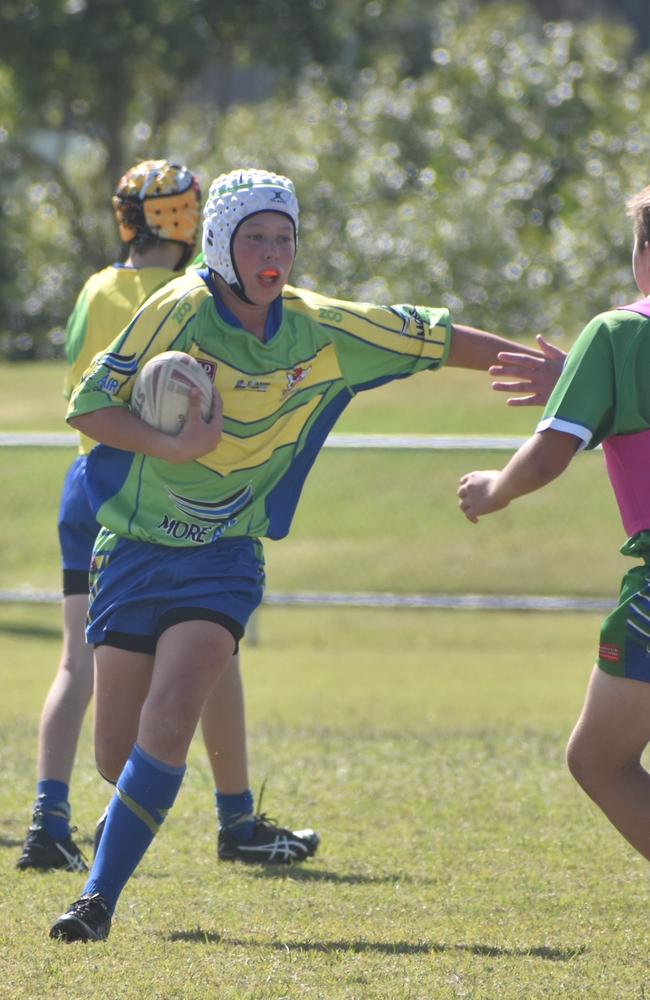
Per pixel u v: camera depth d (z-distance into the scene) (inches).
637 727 487.8
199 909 581.9
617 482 498.9
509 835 719.7
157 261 695.1
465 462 2347.4
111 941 525.7
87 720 1123.3
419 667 1486.2
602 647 491.8
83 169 5226.4
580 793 819.4
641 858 672.4
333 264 4028.1
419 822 751.7
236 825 675.4
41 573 2052.2
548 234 4173.2
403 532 2162.9
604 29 4741.6
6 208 4827.8
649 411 485.1
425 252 3882.9
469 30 4741.6
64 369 3319.4
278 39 5064.0
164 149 5196.9
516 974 489.1
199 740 1034.1
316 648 1642.5
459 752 953.5
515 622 1851.6
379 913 577.6
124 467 568.7
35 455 2447.1
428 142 4387.3
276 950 518.3
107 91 4960.6
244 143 4598.9
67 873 649.6
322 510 2237.9
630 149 4212.6
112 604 566.3
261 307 566.9
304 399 582.9
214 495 565.9
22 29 4783.5
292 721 1115.3
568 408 486.9
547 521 2169.0
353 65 5221.5
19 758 941.2
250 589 563.5
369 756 937.5
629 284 3769.7
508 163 4298.7
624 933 549.0
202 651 542.6
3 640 1648.6
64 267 4852.4
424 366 604.1
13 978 474.6
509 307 3826.3
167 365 543.2
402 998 458.0
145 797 529.7
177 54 4936.0
